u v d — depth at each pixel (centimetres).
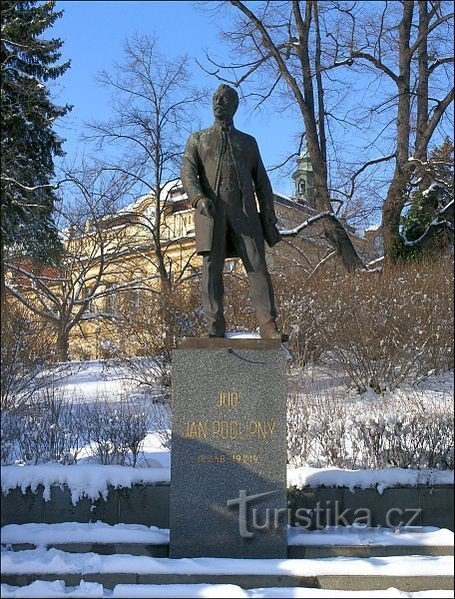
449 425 902
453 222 1953
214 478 689
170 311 1550
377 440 901
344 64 2109
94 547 714
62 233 2617
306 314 1516
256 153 777
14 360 1183
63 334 2244
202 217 743
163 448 1007
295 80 2103
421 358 1386
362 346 1378
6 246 2073
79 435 960
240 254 758
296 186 2697
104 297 2914
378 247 2409
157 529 753
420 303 1407
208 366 702
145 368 1517
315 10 2166
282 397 698
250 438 693
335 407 1059
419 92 2122
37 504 780
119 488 786
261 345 707
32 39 2103
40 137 2136
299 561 655
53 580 635
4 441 936
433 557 687
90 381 1642
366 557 695
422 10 2119
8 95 2028
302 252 2373
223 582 633
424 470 819
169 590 606
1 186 1973
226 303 1620
